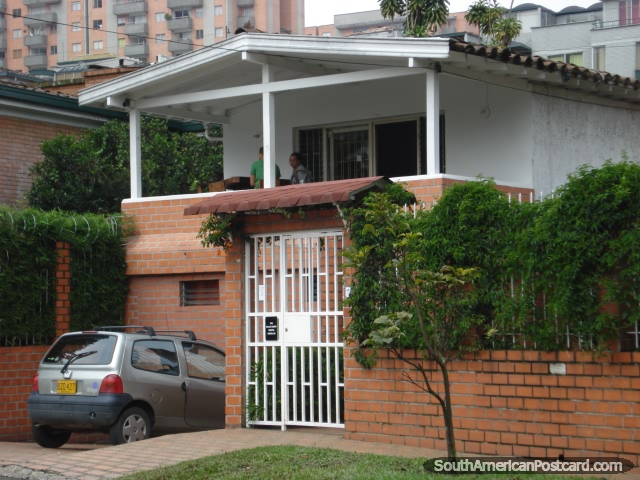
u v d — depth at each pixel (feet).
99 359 37.78
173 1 273.95
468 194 32.09
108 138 68.90
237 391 37.76
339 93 55.88
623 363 28.76
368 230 29.60
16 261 45.60
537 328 30.48
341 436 35.40
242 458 30.12
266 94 49.34
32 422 38.40
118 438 37.06
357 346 34.60
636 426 28.43
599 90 53.36
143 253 51.11
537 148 50.24
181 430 40.40
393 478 26.21
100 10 282.15
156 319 51.03
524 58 46.06
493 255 31.42
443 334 29.66
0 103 64.39
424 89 52.75
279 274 37.50
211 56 49.98
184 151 73.97
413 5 87.30
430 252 32.40
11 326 45.19
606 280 28.73
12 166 66.39
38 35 286.46
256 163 52.70
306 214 36.35
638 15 150.30
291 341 36.68
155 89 53.31
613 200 28.55
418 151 53.57
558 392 30.01
